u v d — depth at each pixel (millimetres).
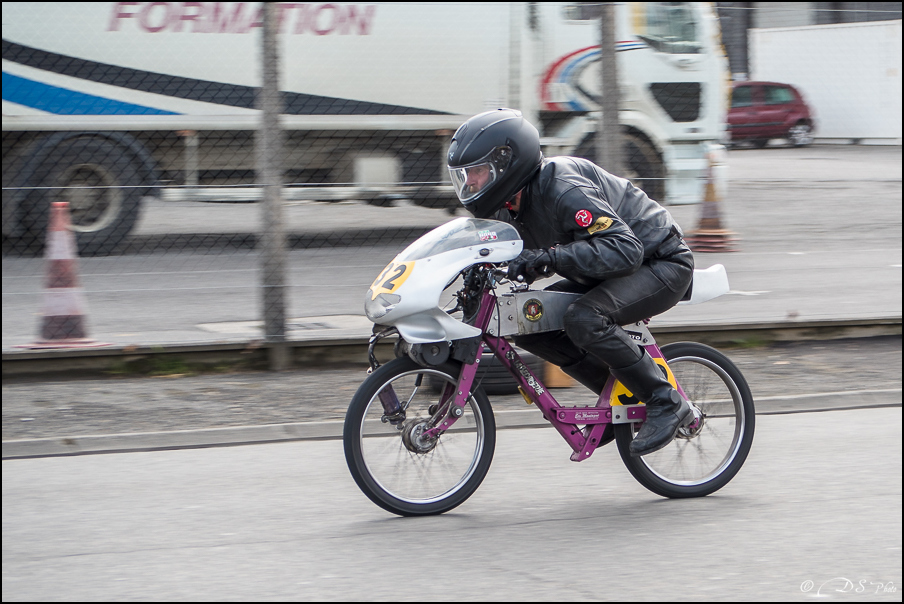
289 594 6453
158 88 18750
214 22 18969
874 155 22141
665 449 8438
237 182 19375
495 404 11258
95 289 15719
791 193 23156
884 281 17375
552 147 20156
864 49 21469
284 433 10297
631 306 7734
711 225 20266
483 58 19797
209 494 8469
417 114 19672
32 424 10469
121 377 12297
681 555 7070
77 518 7883
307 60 19109
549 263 7328
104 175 18531
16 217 17172
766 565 6887
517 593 6441
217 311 14852
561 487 8656
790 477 8867
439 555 7105
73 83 18312
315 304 14977
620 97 13195
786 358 13352
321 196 18594
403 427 7828
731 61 22391
